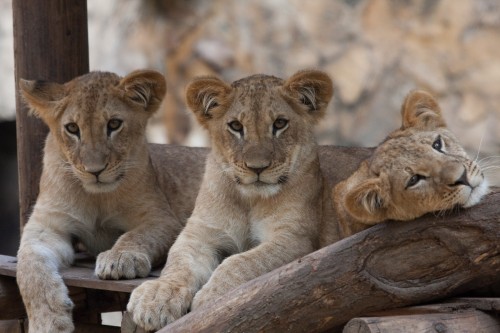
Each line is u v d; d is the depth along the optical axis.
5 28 21.39
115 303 10.53
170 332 7.91
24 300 9.72
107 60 22.36
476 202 7.52
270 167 9.51
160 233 10.74
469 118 21.20
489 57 21.30
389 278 7.50
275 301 7.64
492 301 7.41
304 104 10.02
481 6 21.48
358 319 7.10
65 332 9.27
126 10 22.53
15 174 23.44
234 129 9.73
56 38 11.62
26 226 10.71
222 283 8.93
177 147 12.18
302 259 7.70
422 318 7.18
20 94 11.66
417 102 8.74
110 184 10.38
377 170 8.05
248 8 22.45
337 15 22.16
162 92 10.86
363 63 21.81
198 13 22.59
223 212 10.02
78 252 11.70
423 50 21.64
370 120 21.64
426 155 7.86
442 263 7.45
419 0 21.83
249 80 9.98
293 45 22.22
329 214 10.16
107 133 10.42
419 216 7.65
